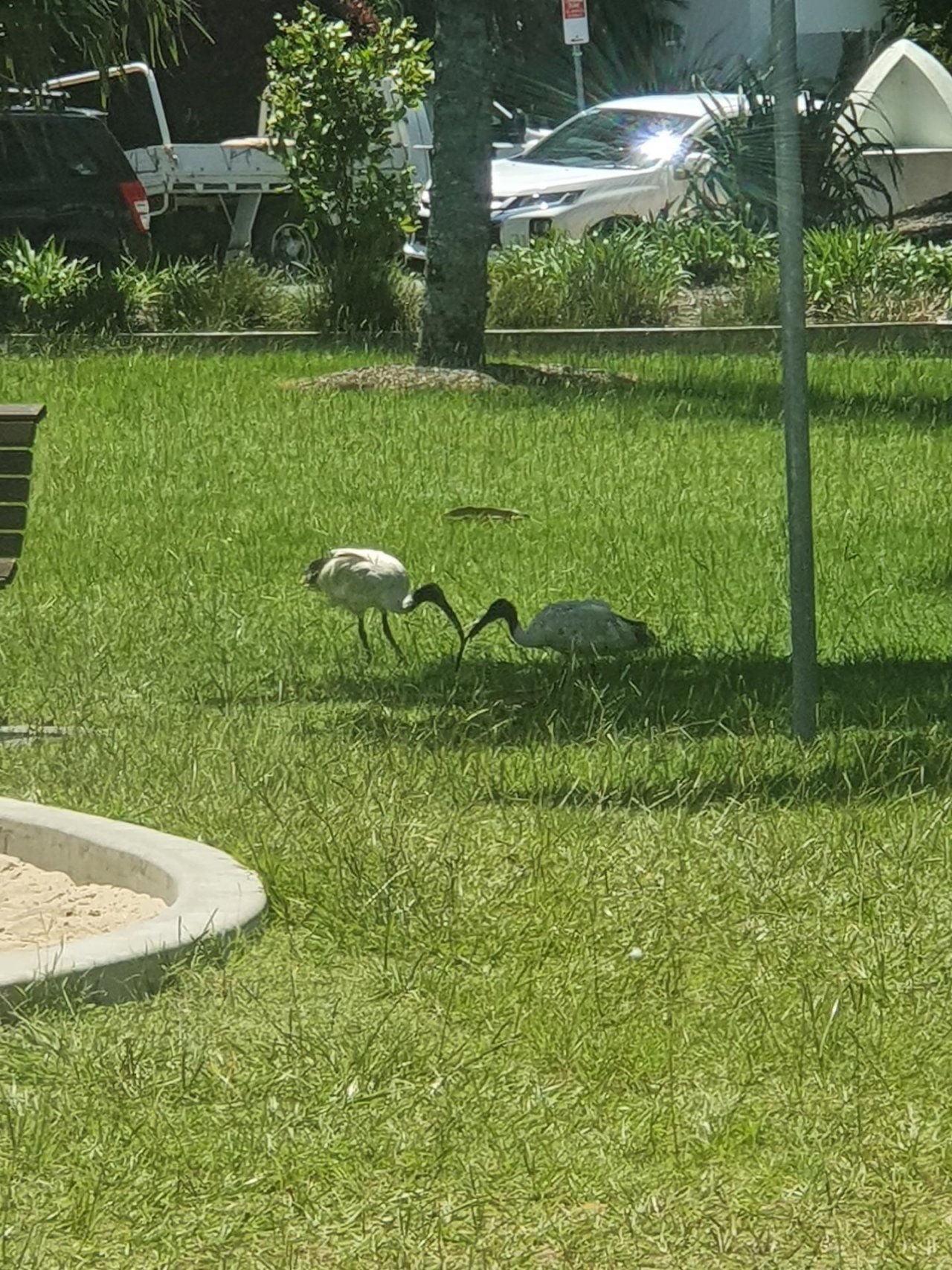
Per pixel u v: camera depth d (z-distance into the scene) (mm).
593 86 38375
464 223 17656
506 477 13352
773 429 15289
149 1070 4598
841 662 8875
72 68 27516
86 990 4941
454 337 17797
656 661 8844
